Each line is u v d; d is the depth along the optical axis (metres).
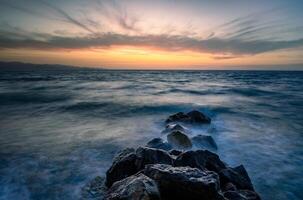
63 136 12.52
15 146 10.73
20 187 7.04
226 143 11.70
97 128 14.42
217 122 16.50
